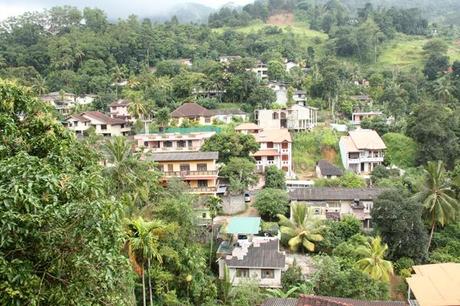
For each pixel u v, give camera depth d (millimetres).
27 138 13758
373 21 147125
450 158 68875
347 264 37531
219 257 39250
